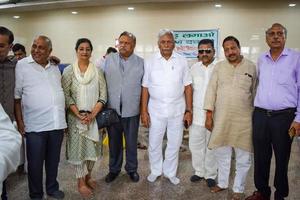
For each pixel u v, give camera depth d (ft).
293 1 17.89
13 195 8.64
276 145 7.14
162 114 8.89
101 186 9.27
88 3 19.53
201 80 9.08
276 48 7.00
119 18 20.74
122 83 8.88
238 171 8.27
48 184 8.38
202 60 9.04
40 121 7.43
